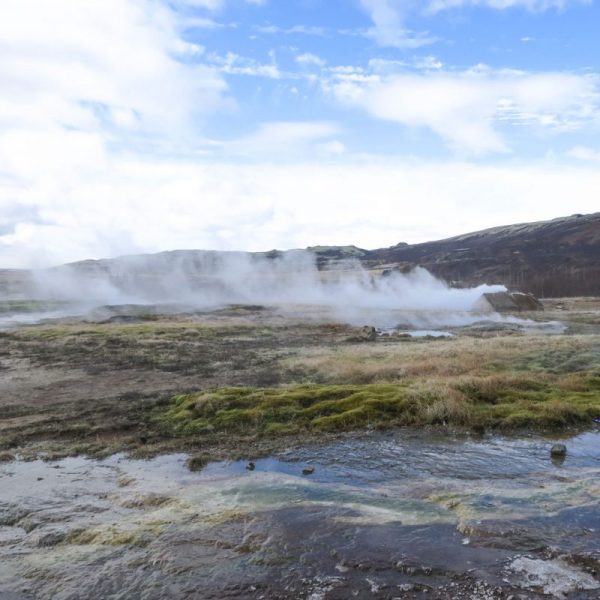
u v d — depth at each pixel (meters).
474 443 14.72
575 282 123.50
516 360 25.73
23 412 18.34
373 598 7.43
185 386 22.23
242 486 11.56
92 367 27.02
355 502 10.66
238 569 8.23
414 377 21.95
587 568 8.09
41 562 8.58
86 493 11.37
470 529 9.34
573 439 15.01
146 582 7.96
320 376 23.58
